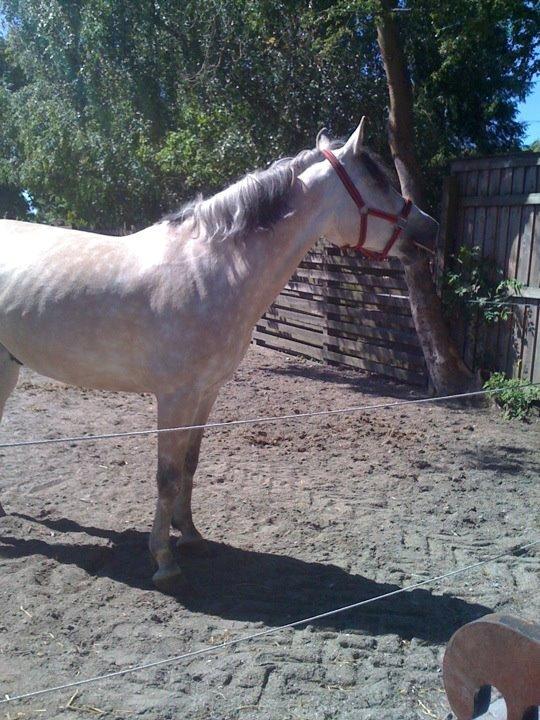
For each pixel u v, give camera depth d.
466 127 13.55
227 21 10.95
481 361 8.77
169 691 3.18
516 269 8.14
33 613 3.76
